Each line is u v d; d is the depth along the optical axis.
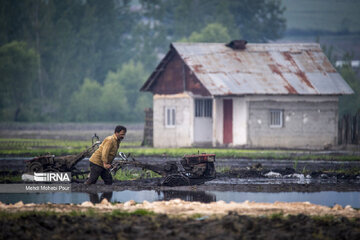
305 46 142.12
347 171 69.56
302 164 80.38
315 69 134.00
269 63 133.12
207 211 38.44
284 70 131.25
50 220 34.06
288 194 50.84
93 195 49.62
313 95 123.06
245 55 135.00
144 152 97.62
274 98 121.94
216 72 125.31
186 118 126.56
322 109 125.44
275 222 34.59
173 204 41.94
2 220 34.38
